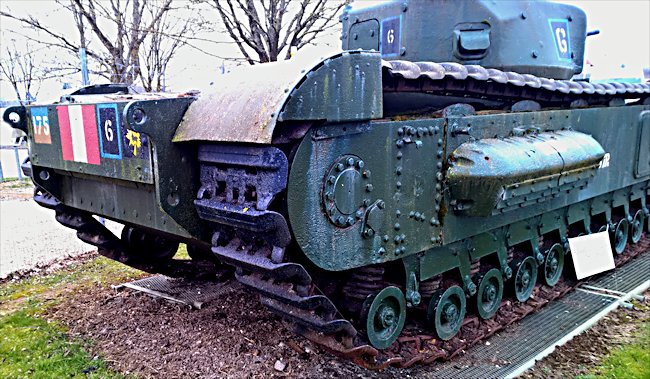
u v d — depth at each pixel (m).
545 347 5.08
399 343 4.65
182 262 6.41
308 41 7.86
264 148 3.27
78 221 5.63
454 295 4.93
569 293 6.55
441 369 4.61
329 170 3.65
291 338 5.00
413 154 4.25
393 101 4.62
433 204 4.50
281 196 3.48
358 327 4.37
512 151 4.70
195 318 5.49
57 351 4.88
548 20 5.95
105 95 5.01
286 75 3.44
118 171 4.18
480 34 5.34
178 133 3.70
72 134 4.62
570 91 5.50
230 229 3.77
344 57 3.52
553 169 5.04
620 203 7.54
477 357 4.86
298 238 3.54
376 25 6.01
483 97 5.12
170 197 3.75
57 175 5.46
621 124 6.91
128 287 6.39
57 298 6.24
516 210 5.38
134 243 5.91
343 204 3.76
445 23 5.47
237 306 5.77
